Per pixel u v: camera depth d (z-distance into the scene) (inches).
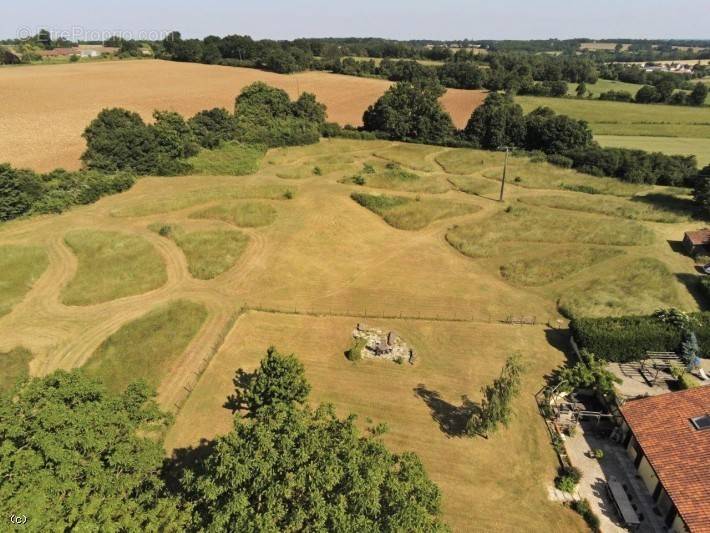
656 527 989.2
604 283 1876.2
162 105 4434.1
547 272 1958.7
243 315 1679.4
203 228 2240.4
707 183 2496.3
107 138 2876.5
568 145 3496.6
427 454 1157.7
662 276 1915.6
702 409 1087.6
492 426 1147.3
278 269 1942.7
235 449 780.6
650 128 4252.0
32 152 3161.9
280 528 680.4
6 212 2253.9
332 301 1768.0
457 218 2466.8
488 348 1537.9
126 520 689.6
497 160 3427.7
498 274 1969.7
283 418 838.5
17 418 800.9
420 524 679.7
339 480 714.2
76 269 1909.4
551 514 1015.6
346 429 816.3
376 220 2413.9
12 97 4365.2
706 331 1444.4
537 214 2490.2
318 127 3951.8
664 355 1424.7
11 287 1770.4
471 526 986.7
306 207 2474.2
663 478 981.2
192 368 1421.0
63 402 852.6
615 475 1101.7
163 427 1192.8
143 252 2025.1
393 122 3905.0
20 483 697.6
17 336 1535.4
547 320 1681.8
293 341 1556.3
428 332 1612.9
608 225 2343.8
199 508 756.6
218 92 5009.8
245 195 2593.5
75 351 1477.6
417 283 1895.9
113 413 887.7
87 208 2459.4
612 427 1229.1
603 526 991.0
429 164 3353.8
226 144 3467.0
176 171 2965.1
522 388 1360.7
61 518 666.2
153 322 1599.4
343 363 1461.6
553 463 1135.6
